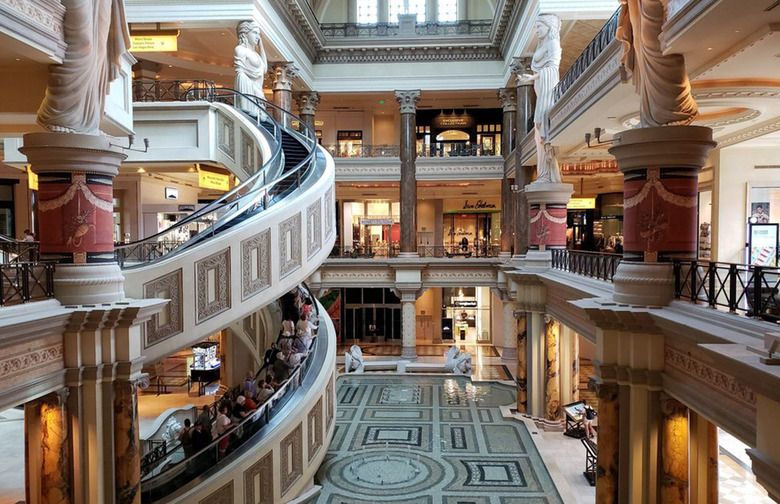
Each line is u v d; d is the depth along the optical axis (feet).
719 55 20.58
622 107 31.89
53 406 19.54
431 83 74.43
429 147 84.02
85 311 19.33
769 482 12.10
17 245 25.95
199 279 25.77
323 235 36.50
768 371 11.41
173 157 48.57
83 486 20.15
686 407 20.12
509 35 66.08
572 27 51.19
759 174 43.73
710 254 45.68
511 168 69.05
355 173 75.56
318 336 37.63
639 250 21.24
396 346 83.51
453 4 79.41
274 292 30.14
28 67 21.38
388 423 44.68
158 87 57.21
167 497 23.13
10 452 37.55
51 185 20.17
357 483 33.12
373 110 88.99
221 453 26.05
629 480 21.24
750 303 16.31
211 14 54.54
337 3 81.10
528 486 32.60
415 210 74.59
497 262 70.18
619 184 68.23
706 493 22.00
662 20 20.34
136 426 21.25
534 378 44.80
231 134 47.75
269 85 76.02
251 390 31.68
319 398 32.91
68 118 20.15
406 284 71.51
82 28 19.98
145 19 54.85
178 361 67.92
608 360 21.66
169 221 68.08
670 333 19.20
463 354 64.23
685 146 20.30
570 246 74.59
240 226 28.17
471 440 40.47
